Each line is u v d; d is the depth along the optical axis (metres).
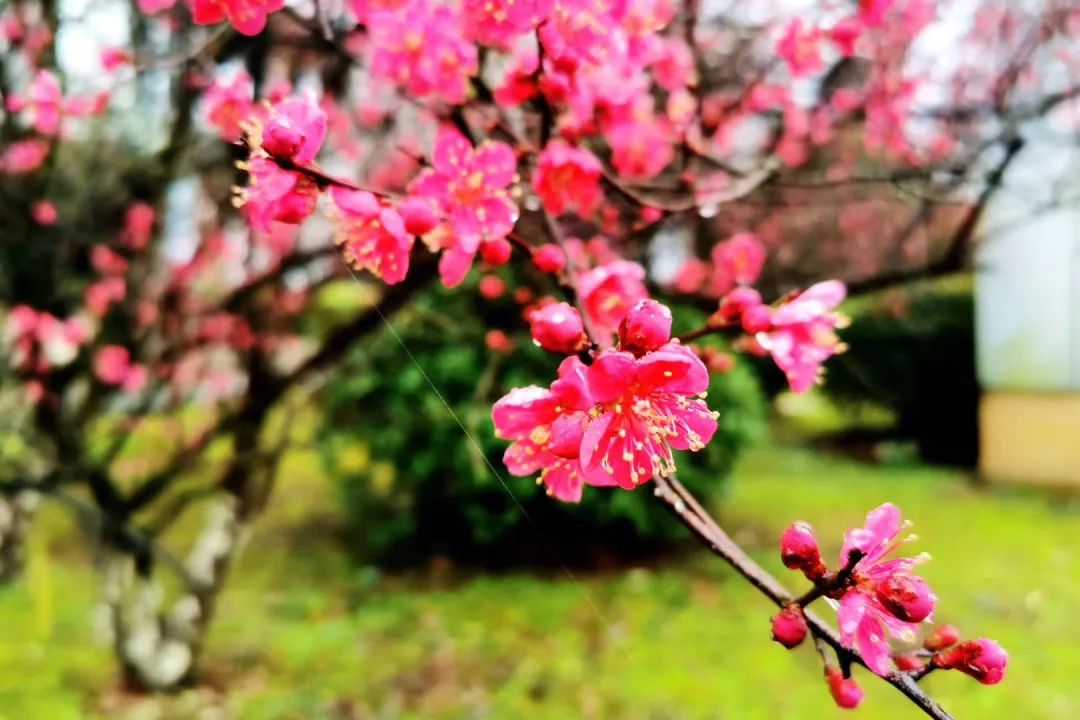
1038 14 3.65
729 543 1.22
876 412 10.61
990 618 5.01
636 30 1.70
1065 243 8.09
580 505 5.20
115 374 4.23
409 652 4.32
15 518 4.83
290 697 3.91
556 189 1.67
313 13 1.82
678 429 1.06
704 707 3.91
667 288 3.18
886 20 2.88
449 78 1.66
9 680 3.96
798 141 3.46
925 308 9.69
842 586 1.02
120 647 3.96
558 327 1.09
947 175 3.17
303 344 3.98
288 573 4.99
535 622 4.63
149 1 2.69
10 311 3.99
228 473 4.16
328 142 2.13
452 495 5.13
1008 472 8.72
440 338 4.78
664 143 2.44
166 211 3.68
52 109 2.98
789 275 4.04
